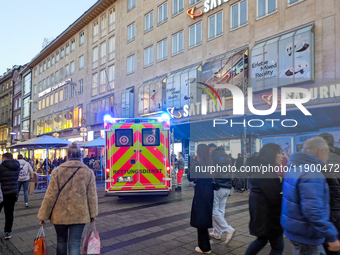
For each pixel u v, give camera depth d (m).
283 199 2.60
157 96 21.33
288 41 13.34
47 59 42.84
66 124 35.66
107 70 28.83
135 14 25.27
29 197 11.02
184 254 4.15
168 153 8.65
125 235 5.18
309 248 2.45
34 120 46.31
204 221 3.99
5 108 60.41
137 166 8.55
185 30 20.09
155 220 6.30
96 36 31.09
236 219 6.12
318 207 2.24
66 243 3.34
